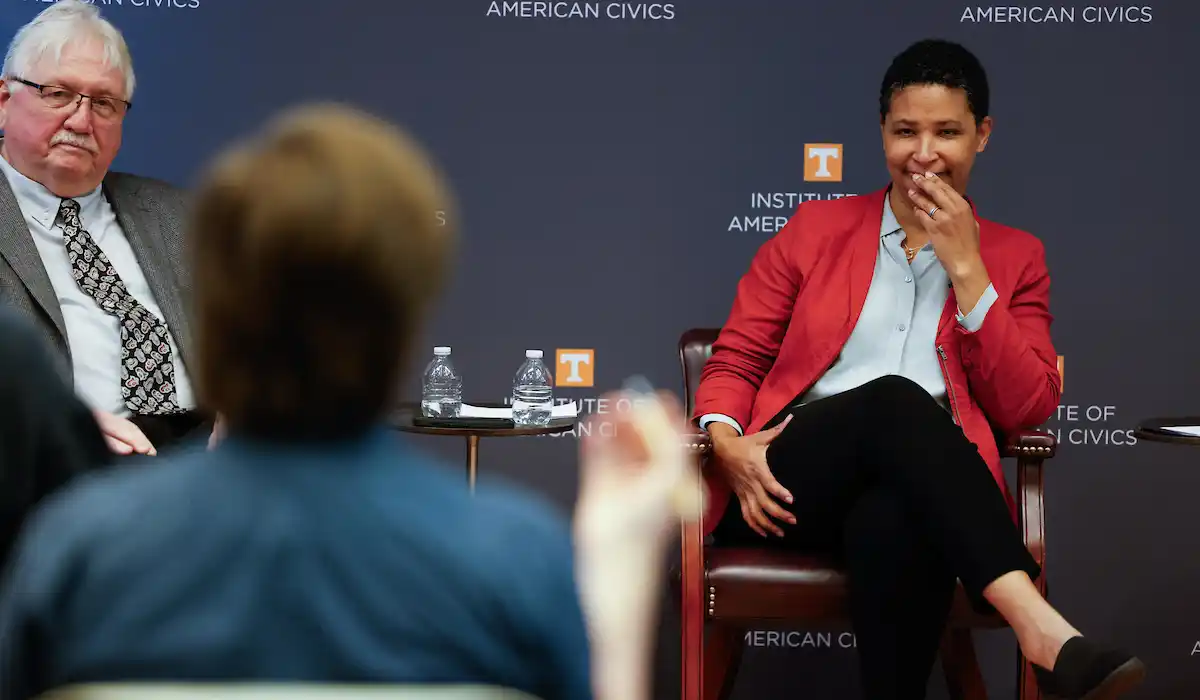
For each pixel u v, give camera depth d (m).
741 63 13.29
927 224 9.80
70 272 9.80
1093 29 13.12
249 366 2.74
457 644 2.66
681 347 11.20
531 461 13.54
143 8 13.16
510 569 2.70
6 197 9.56
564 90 13.34
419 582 2.66
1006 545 7.95
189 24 13.20
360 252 2.71
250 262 2.70
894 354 10.09
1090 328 13.22
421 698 2.62
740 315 10.62
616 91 13.34
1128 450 13.27
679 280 13.43
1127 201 13.18
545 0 13.31
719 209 13.38
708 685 10.02
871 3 13.21
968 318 9.60
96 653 2.58
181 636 2.58
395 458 2.81
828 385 10.19
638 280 13.43
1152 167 13.16
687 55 13.30
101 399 9.66
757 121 13.32
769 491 9.16
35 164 9.68
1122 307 13.22
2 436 4.93
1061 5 13.11
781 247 10.68
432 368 12.70
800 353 10.17
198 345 2.79
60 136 9.59
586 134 13.37
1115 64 13.14
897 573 8.21
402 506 2.71
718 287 13.44
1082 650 7.40
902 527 8.24
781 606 8.97
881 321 10.13
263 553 2.62
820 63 13.26
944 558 8.09
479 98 13.34
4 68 9.73
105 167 9.96
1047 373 9.66
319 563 2.63
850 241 10.40
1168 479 13.25
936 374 9.99
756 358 10.48
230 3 13.20
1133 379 13.21
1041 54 13.16
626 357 13.47
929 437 8.40
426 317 2.85
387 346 2.79
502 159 13.39
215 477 2.71
